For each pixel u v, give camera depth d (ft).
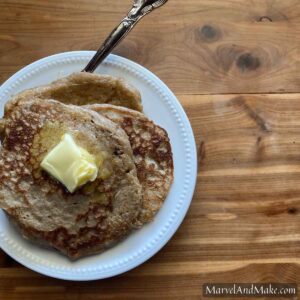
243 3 1.14
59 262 0.98
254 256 1.05
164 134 1.00
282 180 1.08
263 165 1.09
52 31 1.11
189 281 1.04
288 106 1.11
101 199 0.94
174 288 1.04
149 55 1.12
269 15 1.14
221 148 1.09
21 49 1.10
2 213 0.99
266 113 1.11
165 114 1.04
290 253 1.06
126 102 1.01
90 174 0.89
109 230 0.95
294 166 1.09
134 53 1.12
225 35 1.13
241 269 1.05
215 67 1.12
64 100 1.00
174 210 1.00
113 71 1.05
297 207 1.07
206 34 1.13
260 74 1.12
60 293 1.03
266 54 1.13
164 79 1.11
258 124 1.10
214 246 1.05
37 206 0.94
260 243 1.06
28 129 0.94
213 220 1.06
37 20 1.12
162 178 0.99
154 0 1.03
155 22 1.13
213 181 1.08
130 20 1.02
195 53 1.12
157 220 1.00
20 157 0.93
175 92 1.11
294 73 1.12
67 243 0.95
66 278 0.97
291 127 1.10
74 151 0.89
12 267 1.03
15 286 1.03
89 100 1.01
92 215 0.94
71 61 1.04
